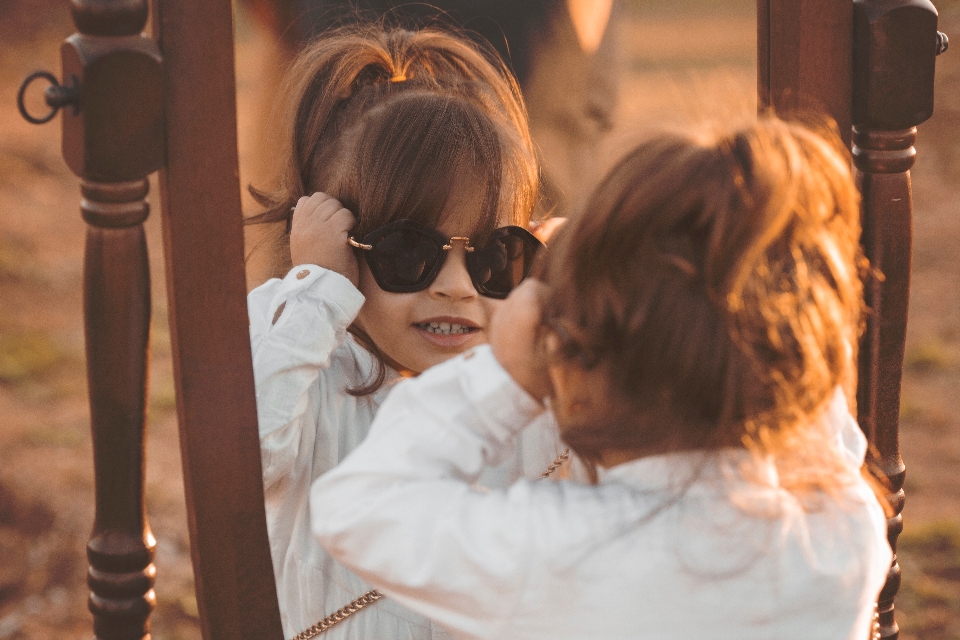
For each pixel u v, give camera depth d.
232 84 0.96
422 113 1.24
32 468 2.98
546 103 2.10
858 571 0.89
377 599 1.20
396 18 1.91
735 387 0.83
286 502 1.23
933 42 1.17
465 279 1.22
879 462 1.25
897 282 1.22
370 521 0.90
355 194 1.23
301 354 1.14
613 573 0.85
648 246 0.83
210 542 1.01
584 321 0.86
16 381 3.57
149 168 0.94
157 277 3.93
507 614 0.87
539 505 0.89
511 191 1.25
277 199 1.40
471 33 1.95
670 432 0.85
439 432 0.93
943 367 3.71
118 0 0.90
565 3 2.02
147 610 1.03
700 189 0.82
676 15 7.20
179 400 1.00
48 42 7.23
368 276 1.24
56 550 2.64
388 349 1.25
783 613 0.86
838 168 0.90
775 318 0.83
